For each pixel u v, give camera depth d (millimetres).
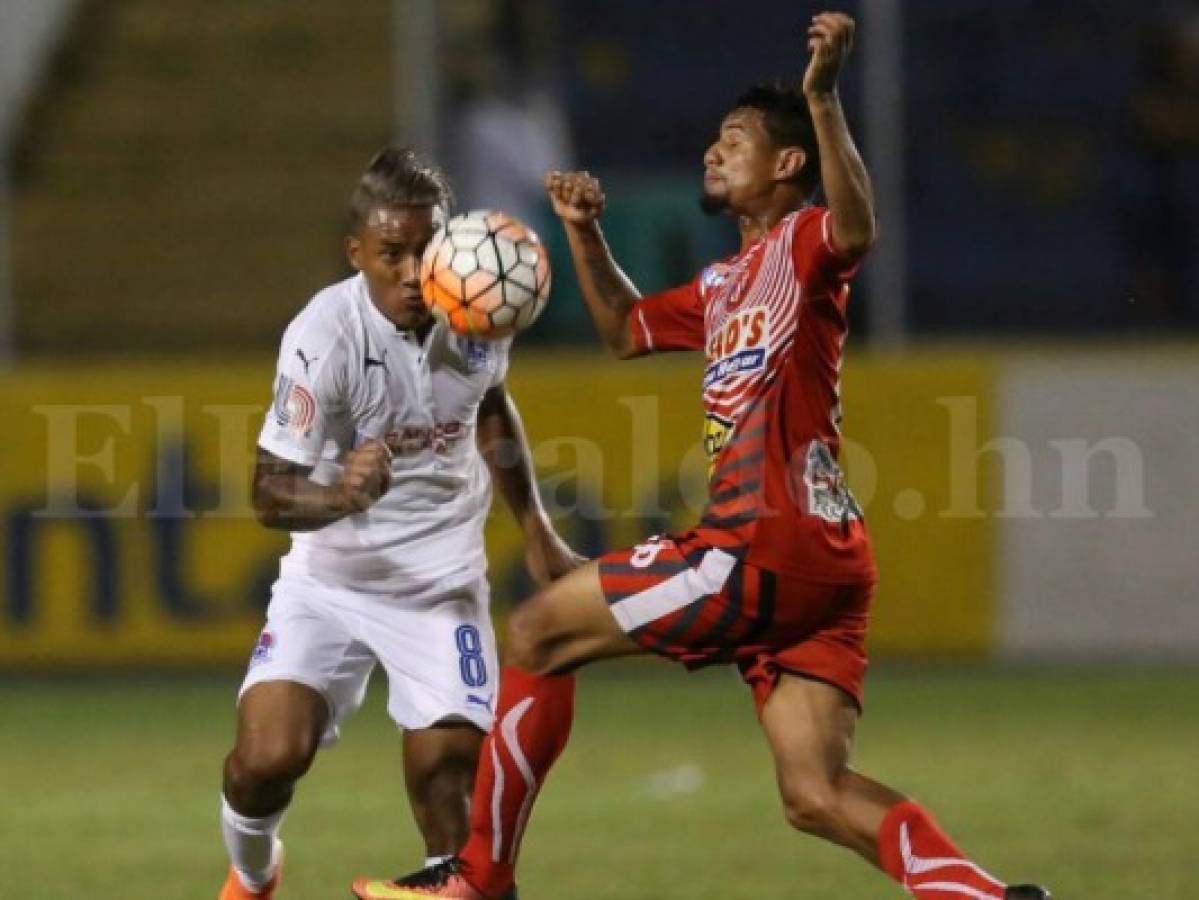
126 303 63625
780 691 19406
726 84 66500
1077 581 51594
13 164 65500
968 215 65938
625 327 21656
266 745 21562
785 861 28625
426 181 21359
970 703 45750
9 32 65438
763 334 19500
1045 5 68562
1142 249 65812
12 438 51219
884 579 51688
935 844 18297
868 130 51625
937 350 52969
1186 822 31438
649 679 52094
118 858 29359
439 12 55281
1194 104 66875
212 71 67750
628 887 26797
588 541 50500
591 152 65438
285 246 64312
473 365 22188
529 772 20078
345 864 28641
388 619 22453
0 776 37438
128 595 51219
